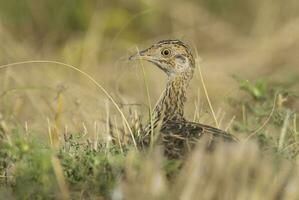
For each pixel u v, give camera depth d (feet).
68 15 75.41
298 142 38.58
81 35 74.23
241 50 74.23
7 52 64.80
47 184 32.86
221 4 78.69
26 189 32.68
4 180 36.37
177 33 74.23
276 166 31.91
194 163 30.55
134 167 32.07
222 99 51.83
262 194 30.30
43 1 75.25
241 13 78.84
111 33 74.59
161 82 63.67
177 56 44.29
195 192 30.14
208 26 76.13
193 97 61.46
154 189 30.27
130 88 61.72
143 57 44.52
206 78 67.05
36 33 74.69
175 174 31.73
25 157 33.83
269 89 48.55
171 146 34.53
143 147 36.55
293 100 52.75
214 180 30.48
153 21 76.13
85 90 56.54
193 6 76.95
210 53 73.92
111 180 33.24
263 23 76.54
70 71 65.00
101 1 75.82
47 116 48.52
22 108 52.31
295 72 67.15
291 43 74.28
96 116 48.44
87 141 39.42
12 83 56.49
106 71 65.26
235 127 43.37
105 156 34.99
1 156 37.06
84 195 33.78
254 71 70.64
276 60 72.38
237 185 30.48
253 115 45.57
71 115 48.08
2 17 73.15
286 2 77.56
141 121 42.42
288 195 30.48
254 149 30.94
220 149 30.91
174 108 43.93
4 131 44.34
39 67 63.36
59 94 46.26
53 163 33.45
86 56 67.26
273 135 42.14
